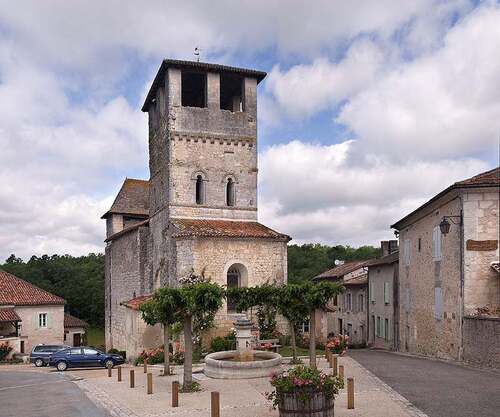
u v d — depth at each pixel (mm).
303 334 27844
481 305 21062
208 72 30047
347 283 44250
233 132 30234
